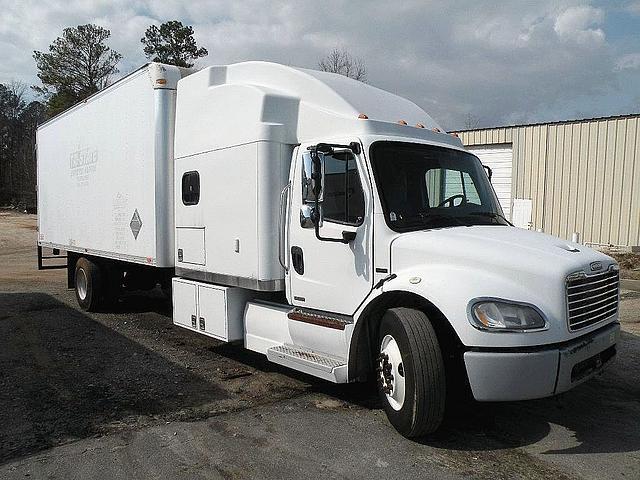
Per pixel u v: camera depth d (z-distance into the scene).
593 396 5.89
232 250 6.49
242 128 6.25
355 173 5.31
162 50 46.38
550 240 5.21
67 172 10.86
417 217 5.31
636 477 4.12
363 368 5.32
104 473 4.20
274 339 6.27
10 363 7.06
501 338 4.23
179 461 4.39
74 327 9.07
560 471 4.21
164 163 7.67
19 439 4.80
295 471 4.21
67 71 50.28
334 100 5.82
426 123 6.35
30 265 19.08
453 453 4.52
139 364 7.01
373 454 4.49
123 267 10.15
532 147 18.27
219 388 6.12
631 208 16.08
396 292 4.88
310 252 5.74
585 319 4.70
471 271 4.56
